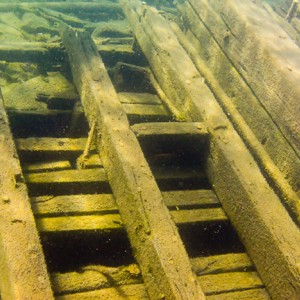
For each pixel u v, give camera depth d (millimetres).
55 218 2197
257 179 2346
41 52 3725
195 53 3754
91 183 2479
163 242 1846
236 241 2553
